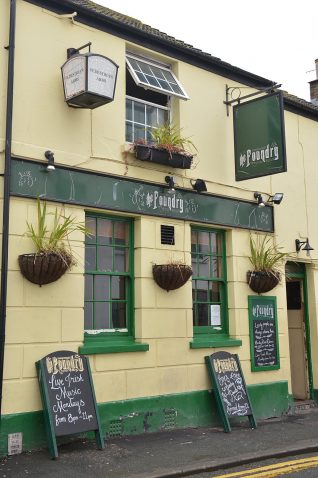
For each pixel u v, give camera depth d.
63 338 7.33
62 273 7.12
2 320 6.69
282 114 9.08
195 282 9.36
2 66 7.26
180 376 8.57
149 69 9.11
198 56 9.70
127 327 8.37
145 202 8.55
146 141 8.70
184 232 9.03
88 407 7.13
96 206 7.93
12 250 7.00
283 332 10.25
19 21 7.52
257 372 9.66
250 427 8.71
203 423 8.68
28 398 6.89
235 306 9.59
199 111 9.67
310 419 9.51
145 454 6.86
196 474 6.29
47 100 7.65
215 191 9.62
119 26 8.59
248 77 10.51
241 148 9.63
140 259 8.41
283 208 10.83
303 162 11.48
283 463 6.80
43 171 7.44
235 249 9.77
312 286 11.27
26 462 6.39
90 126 8.07
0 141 7.09
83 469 6.18
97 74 7.46
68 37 8.03
